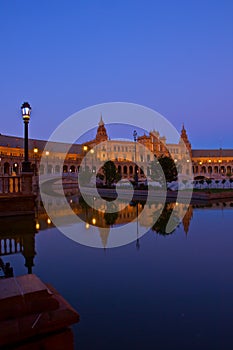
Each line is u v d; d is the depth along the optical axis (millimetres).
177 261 7180
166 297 5051
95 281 5824
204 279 5902
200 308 4637
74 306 4746
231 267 6652
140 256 7648
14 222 12875
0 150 80375
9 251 8125
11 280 3400
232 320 4250
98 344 3697
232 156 131375
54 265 6844
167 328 4055
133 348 3609
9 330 2760
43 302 3039
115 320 4293
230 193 26797
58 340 2936
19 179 15133
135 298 5023
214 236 10047
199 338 3805
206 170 127312
